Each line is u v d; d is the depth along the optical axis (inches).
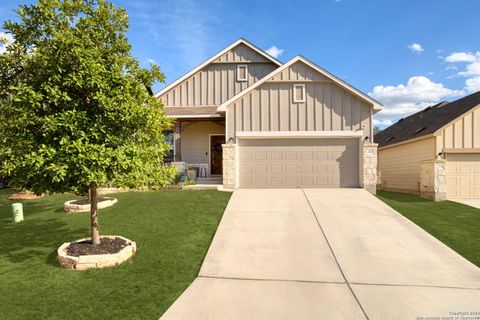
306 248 243.6
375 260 221.1
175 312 150.0
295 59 494.0
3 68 194.1
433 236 273.1
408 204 424.8
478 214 362.9
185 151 617.3
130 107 200.7
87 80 189.6
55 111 195.2
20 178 187.9
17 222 314.5
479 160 502.6
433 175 486.6
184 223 299.9
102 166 185.0
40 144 188.7
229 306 156.8
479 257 227.6
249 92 501.0
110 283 178.9
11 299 159.0
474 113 498.9
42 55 185.8
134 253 224.7
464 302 162.9
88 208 354.6
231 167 495.5
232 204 378.3
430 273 200.2
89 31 206.7
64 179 186.9
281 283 184.9
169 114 565.9
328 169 500.4
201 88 630.5
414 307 157.0
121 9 217.9
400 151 645.9
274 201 395.9
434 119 600.4
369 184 485.4
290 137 498.6
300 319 145.1
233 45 626.2
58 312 147.1
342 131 492.1
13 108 183.3
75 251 212.7
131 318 143.7
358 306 157.6
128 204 373.1
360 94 481.4
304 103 495.8
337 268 207.3
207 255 226.7
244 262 216.2
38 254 225.1
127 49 222.2
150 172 223.9
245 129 501.7
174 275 192.7
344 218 323.0
